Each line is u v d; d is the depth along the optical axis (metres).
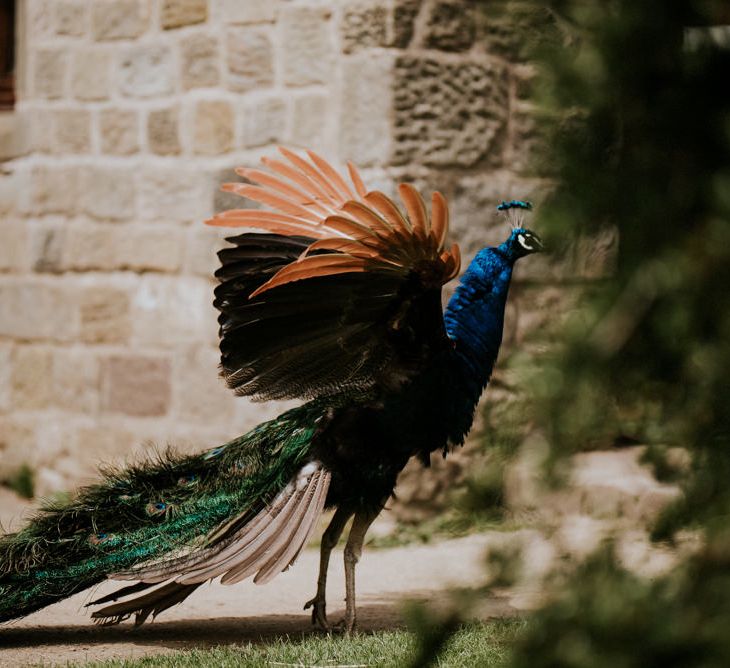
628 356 3.46
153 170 14.62
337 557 12.28
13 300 15.80
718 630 3.40
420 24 13.25
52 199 15.28
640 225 3.43
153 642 8.86
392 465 8.68
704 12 3.41
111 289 14.95
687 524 3.82
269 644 8.67
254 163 13.98
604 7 3.47
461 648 7.79
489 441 3.69
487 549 3.86
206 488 8.70
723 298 3.38
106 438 14.95
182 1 14.35
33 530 8.62
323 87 13.60
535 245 8.89
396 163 13.22
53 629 9.30
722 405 3.49
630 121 3.47
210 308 14.30
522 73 13.56
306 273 7.68
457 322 8.92
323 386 8.56
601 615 3.51
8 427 15.91
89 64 14.98
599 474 10.16
